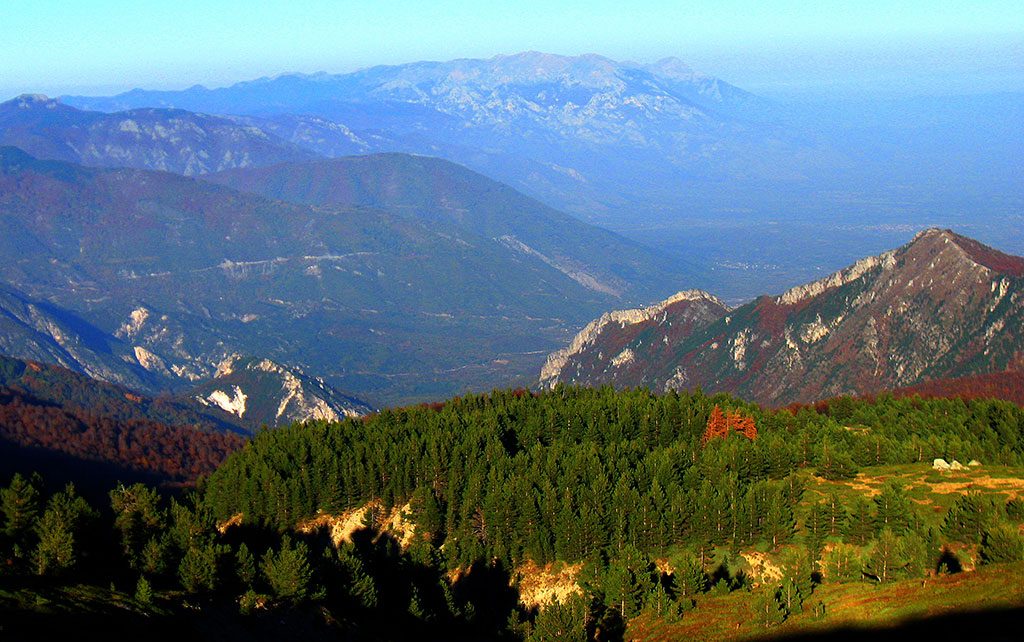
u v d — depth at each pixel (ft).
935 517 482.28
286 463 588.50
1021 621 365.20
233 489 562.25
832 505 481.87
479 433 615.98
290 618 416.46
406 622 455.22
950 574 417.69
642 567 457.68
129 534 472.44
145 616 372.99
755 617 412.36
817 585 439.63
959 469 556.51
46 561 402.52
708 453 571.69
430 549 497.87
